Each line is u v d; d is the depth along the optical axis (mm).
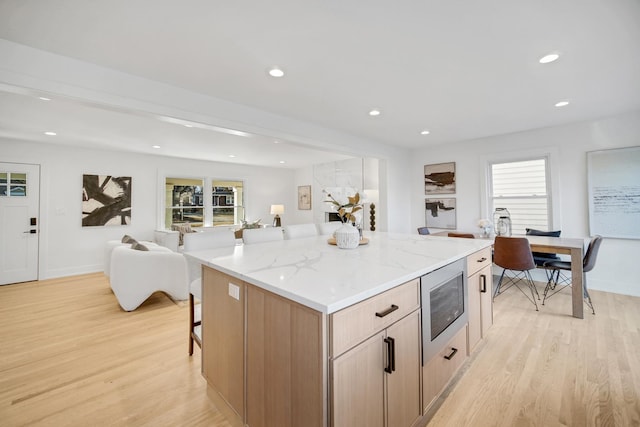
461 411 1598
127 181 5438
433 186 5184
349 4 1539
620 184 3449
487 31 1791
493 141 4473
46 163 4625
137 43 1882
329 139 3939
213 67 2213
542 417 1542
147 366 2096
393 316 1272
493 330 2590
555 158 3904
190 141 4512
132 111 2348
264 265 1562
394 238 2756
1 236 4281
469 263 2041
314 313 1030
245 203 7352
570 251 2904
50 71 1953
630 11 1605
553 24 1721
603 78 2459
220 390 1637
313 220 7637
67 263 4824
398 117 3479
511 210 4348
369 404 1147
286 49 1981
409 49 1989
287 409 1171
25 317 3035
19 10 1537
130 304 3188
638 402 1636
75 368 2072
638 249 3396
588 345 2291
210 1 1502
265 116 3199
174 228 5871
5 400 1730
